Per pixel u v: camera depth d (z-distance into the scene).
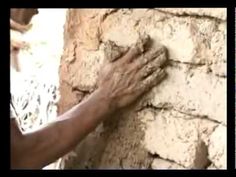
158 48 1.89
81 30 2.16
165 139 1.90
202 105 1.81
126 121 2.01
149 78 1.91
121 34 2.01
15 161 1.90
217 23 1.78
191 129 1.83
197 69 1.82
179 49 1.85
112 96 1.96
